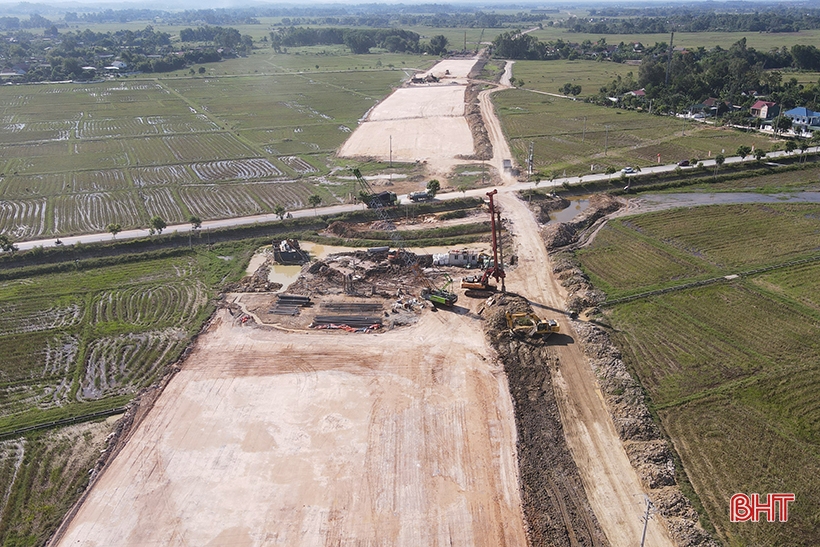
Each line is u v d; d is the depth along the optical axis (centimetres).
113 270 8700
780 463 4834
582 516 4472
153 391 5934
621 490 4684
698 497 4553
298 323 7138
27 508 4678
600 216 10188
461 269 8431
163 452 5159
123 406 5778
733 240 9038
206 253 9156
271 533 4403
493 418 5481
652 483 4684
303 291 7869
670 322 6912
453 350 6519
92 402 5844
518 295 7625
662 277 7994
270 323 7150
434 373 6131
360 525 4450
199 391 5934
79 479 4919
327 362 6362
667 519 4397
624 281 7912
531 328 6650
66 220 10450
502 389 5872
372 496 4694
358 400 5756
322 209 10650
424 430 5353
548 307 7344
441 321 7100
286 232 9894
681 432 5209
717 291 7562
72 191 11988
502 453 5081
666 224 9725
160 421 5525
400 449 5144
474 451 5109
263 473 4928
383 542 4312
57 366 6462
